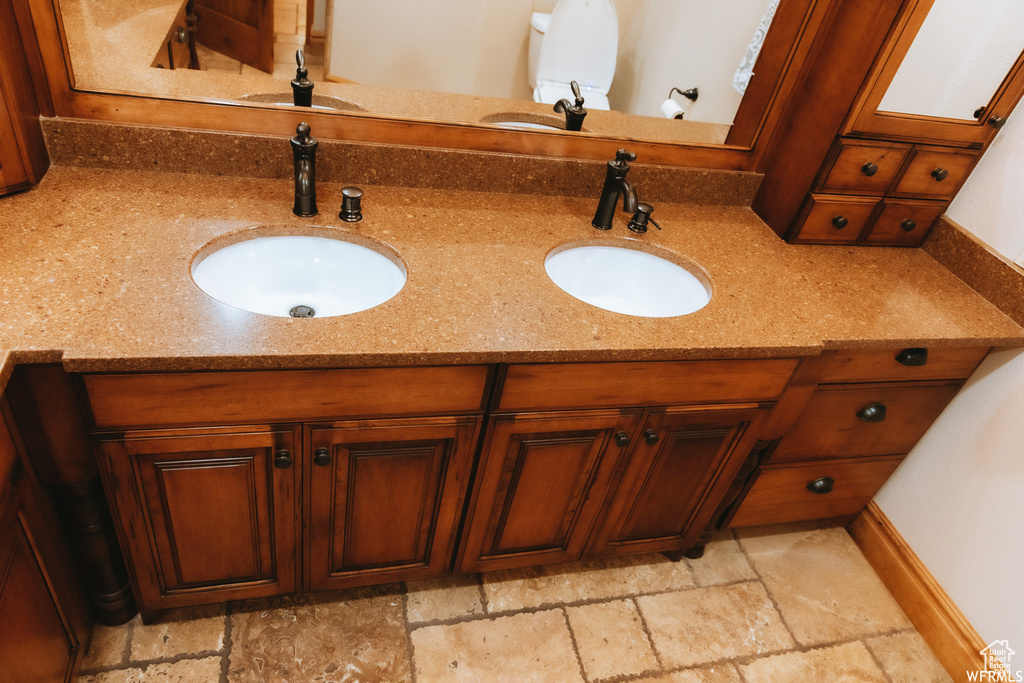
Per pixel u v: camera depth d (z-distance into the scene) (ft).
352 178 5.05
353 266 4.68
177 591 4.56
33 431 3.48
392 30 4.65
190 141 4.63
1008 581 5.20
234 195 4.64
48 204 4.16
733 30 5.11
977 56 4.77
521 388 4.02
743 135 5.69
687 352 4.05
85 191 4.35
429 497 4.54
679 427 4.69
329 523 4.42
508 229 4.91
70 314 3.32
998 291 5.11
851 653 5.66
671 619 5.66
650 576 5.99
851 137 4.95
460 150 5.16
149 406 3.46
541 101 5.21
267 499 4.17
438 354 3.58
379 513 4.51
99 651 4.69
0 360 2.97
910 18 4.40
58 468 3.69
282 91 4.73
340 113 4.83
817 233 5.47
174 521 4.10
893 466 6.12
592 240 5.10
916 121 4.98
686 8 4.99
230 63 4.54
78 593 4.42
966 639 5.52
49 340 3.14
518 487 4.67
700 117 5.49
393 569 4.99
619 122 5.41
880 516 6.46
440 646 5.15
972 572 5.52
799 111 5.34
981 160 5.41
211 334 3.39
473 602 5.50
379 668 4.93
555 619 5.49
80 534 4.09
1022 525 5.08
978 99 5.02
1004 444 5.22
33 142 4.25
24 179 4.18
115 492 3.81
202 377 3.41
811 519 6.68
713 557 6.29
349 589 5.42
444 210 4.99
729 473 5.22
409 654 5.05
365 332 3.60
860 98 4.75
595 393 4.22
